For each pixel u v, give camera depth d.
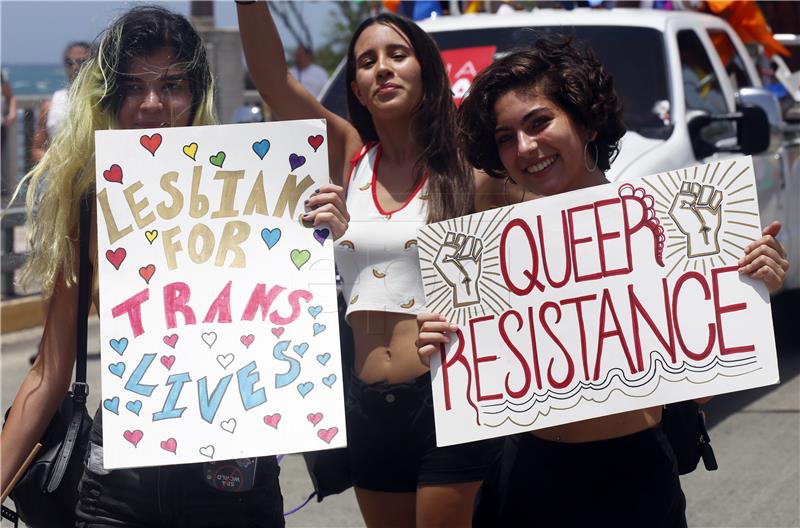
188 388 2.72
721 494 5.24
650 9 7.11
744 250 2.77
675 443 3.07
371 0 8.43
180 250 2.80
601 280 2.84
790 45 9.45
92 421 2.95
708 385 2.77
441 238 2.92
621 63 6.49
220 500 2.80
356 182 3.51
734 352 2.76
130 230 2.79
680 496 2.97
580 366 2.84
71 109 2.94
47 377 2.92
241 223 2.82
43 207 2.91
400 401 3.30
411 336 3.31
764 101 6.38
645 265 2.82
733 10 7.80
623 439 2.90
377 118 3.45
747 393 7.02
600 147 3.04
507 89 2.92
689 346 2.79
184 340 2.75
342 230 2.83
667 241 2.81
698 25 7.08
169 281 2.78
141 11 2.98
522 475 2.99
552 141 2.90
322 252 2.81
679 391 2.79
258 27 3.56
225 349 2.75
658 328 2.81
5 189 3.71
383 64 3.38
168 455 2.69
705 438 3.16
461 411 2.90
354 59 3.54
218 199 2.82
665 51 6.46
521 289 2.88
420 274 3.32
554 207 2.87
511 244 2.88
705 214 2.79
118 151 2.81
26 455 2.90
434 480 3.27
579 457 2.91
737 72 7.66
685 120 6.20
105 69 2.93
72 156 2.91
